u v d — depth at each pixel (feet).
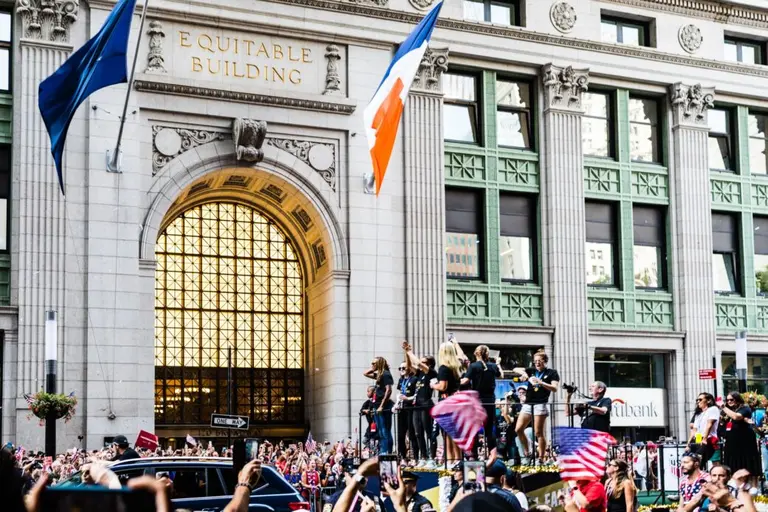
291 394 113.91
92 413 95.76
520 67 120.16
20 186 96.22
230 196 112.37
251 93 104.94
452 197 116.67
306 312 115.34
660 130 128.77
